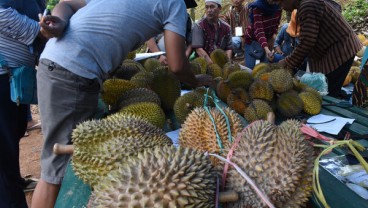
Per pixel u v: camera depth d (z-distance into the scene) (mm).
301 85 2711
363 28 8805
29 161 4379
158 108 2084
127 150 1248
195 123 1491
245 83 2570
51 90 1878
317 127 2223
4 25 2400
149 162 968
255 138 1108
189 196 887
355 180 1296
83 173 1318
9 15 2383
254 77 2879
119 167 1027
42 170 1954
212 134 1428
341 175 1339
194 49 4758
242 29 6625
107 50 1926
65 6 2004
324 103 2727
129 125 1426
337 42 3350
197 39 4648
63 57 1839
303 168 1056
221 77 3068
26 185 3727
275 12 5488
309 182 1074
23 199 3129
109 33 1896
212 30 4855
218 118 1482
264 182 1017
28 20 2510
